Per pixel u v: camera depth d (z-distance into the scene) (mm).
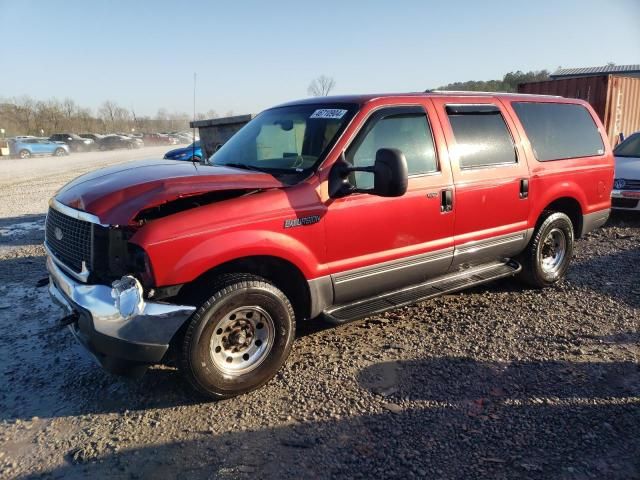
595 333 4594
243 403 3576
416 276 4512
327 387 3758
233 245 3406
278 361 3762
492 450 3045
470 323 4852
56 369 4094
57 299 3818
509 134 5078
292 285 4004
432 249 4488
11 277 6477
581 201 5789
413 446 3092
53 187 17391
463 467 2904
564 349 4301
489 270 5199
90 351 3404
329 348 4383
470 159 4699
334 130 4047
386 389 3719
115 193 3359
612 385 3740
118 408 3555
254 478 2848
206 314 3365
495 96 5141
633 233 8250
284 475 2865
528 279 5582
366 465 2936
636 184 8898
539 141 5363
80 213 3449
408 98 4418
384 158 3471
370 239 4090
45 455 3070
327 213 3826
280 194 3648
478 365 4055
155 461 3000
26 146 37156
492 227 4934
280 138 4418
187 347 3361
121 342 3205
